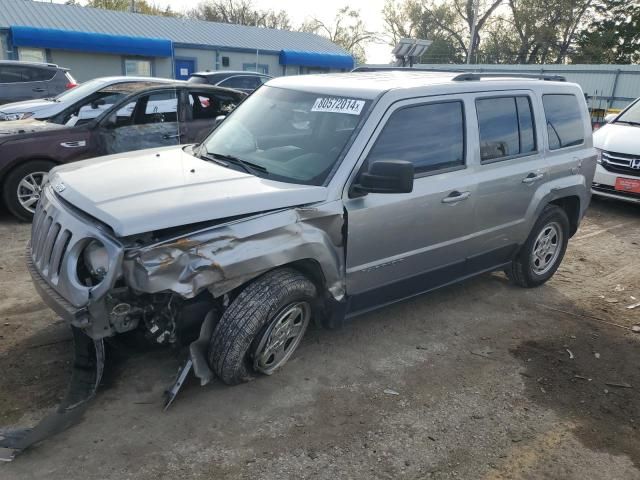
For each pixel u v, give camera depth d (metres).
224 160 4.05
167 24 28.61
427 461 3.10
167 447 3.06
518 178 4.86
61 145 7.05
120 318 3.13
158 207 3.06
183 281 3.01
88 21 25.89
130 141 7.56
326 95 4.15
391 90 3.99
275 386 3.68
